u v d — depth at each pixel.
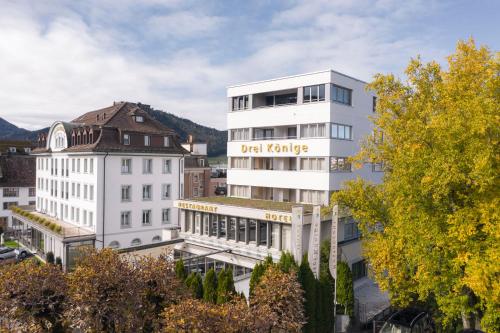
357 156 22.03
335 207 22.08
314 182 29.64
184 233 31.56
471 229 15.07
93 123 43.78
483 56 17.61
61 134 45.28
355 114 31.44
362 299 26.81
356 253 29.84
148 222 42.06
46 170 50.09
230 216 28.72
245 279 24.73
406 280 19.08
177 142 46.34
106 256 15.99
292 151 31.08
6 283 14.68
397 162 18.34
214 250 29.20
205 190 65.62
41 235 45.84
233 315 13.34
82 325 14.25
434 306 21.17
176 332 12.49
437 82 19.16
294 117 30.97
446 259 16.52
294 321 16.84
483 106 14.91
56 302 15.30
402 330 19.92
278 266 19.03
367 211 20.94
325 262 23.12
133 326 15.00
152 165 42.12
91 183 38.69
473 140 14.59
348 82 30.66
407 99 20.03
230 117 35.72
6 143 74.06
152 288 16.42
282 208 26.59
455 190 16.28
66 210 44.12
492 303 14.57
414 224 17.02
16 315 14.52
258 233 26.84
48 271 16.02
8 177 59.44
